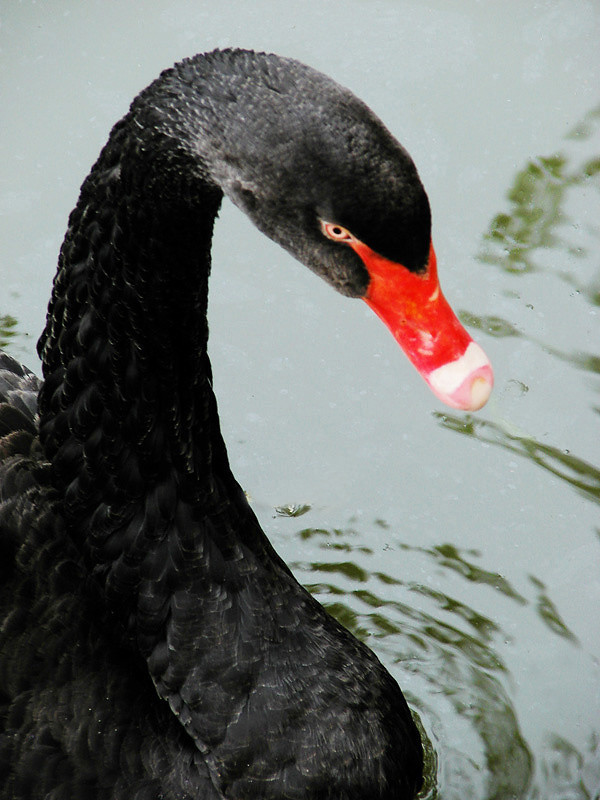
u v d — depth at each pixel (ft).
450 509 22.27
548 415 23.38
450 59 29.32
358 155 12.03
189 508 15.48
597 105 28.43
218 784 15.78
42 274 25.41
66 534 16.15
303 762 15.99
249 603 16.01
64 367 15.26
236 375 24.03
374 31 29.99
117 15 30.50
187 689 15.69
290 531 21.99
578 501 22.27
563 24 30.07
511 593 21.09
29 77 29.07
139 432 14.94
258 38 29.78
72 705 15.23
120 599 15.72
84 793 14.99
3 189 26.81
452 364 13.47
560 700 19.54
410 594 21.13
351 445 23.16
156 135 12.75
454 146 27.55
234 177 12.51
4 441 16.28
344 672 16.71
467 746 18.86
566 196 26.66
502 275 25.25
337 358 24.35
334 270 13.46
